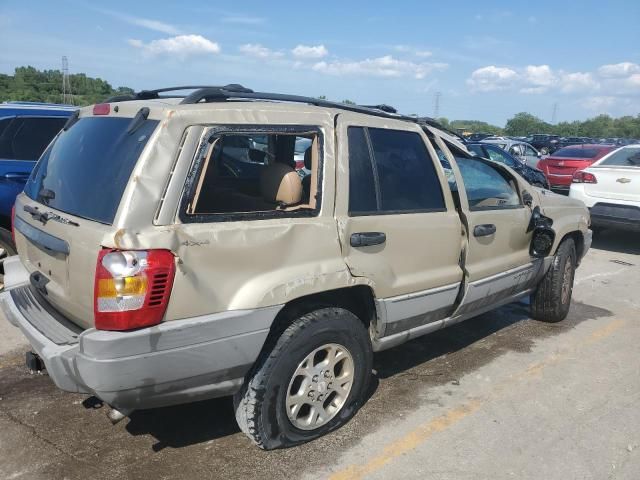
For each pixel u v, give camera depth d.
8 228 5.81
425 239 3.71
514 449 3.34
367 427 3.53
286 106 3.12
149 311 2.52
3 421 3.44
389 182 3.55
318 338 3.13
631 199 8.88
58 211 2.97
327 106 3.55
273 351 2.98
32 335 2.83
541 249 4.84
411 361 4.59
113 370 2.48
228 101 3.04
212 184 2.97
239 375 2.89
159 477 2.97
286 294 2.92
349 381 3.40
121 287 2.46
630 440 3.47
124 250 2.48
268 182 3.13
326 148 3.20
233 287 2.79
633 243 10.12
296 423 3.18
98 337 2.45
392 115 3.91
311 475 3.03
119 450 3.19
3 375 4.05
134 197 2.54
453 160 4.12
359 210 3.34
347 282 3.20
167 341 2.58
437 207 3.87
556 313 5.50
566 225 5.32
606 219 9.12
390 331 3.63
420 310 3.77
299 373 3.12
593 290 6.93
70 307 2.83
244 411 3.02
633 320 5.79
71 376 2.61
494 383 4.21
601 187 9.20
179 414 3.60
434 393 4.03
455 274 4.00
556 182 14.14
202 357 2.70
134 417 3.54
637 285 7.23
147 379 2.58
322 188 3.16
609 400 3.99
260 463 3.12
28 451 3.15
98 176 2.80
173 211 2.62
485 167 4.61
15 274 3.59
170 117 2.67
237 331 2.78
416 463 3.17
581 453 3.32
